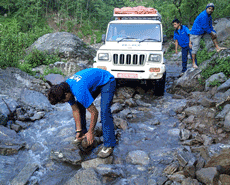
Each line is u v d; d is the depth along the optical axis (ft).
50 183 8.58
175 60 40.22
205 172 7.96
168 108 16.34
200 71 18.95
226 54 18.19
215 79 16.49
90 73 9.18
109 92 9.68
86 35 74.59
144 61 17.83
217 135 11.32
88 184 8.25
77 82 8.50
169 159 9.68
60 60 28.81
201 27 18.95
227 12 48.60
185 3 53.36
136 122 14.24
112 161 9.81
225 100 13.29
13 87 17.75
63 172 9.29
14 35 21.38
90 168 8.99
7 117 13.51
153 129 13.08
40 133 12.94
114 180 8.58
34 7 68.23
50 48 30.01
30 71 22.31
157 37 20.38
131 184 8.23
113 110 15.46
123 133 12.60
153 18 22.81
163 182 8.07
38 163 9.87
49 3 80.48
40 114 15.20
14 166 9.69
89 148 10.68
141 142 11.60
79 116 10.45
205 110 13.78
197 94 17.15
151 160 9.80
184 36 23.25
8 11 68.28
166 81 24.39
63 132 12.69
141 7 22.99
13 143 11.14
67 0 78.64
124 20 21.94
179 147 10.62
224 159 8.21
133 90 19.84
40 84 20.34
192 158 8.70
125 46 19.45
